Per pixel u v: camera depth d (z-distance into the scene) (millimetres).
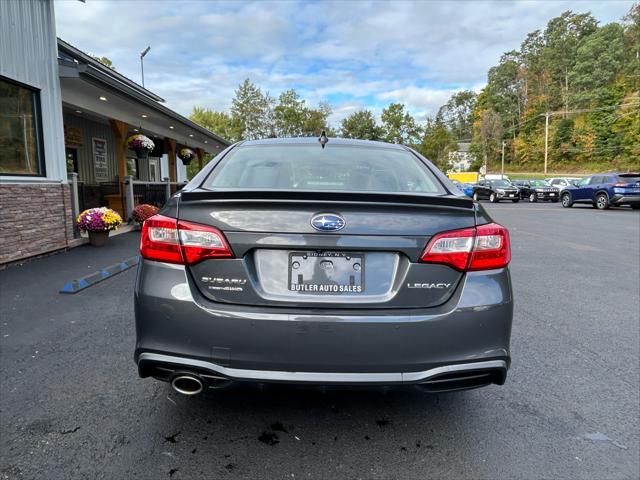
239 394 2658
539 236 10562
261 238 1894
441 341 1894
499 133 73250
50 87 7395
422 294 1925
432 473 1970
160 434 2232
